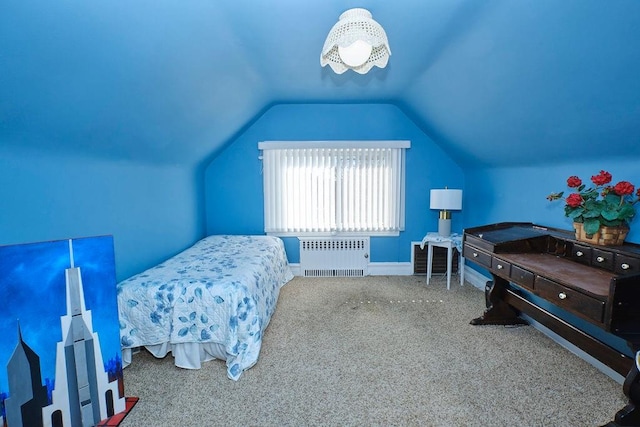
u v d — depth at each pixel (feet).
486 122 7.93
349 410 5.05
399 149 11.90
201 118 8.18
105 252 4.91
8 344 3.92
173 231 9.48
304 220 12.18
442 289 10.75
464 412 4.97
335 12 5.47
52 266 4.33
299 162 11.94
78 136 5.23
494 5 4.75
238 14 5.39
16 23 3.07
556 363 6.26
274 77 8.66
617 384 5.58
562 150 6.79
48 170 5.07
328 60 5.32
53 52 3.61
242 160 12.09
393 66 7.80
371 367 6.19
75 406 4.54
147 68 5.07
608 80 4.44
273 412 5.02
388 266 12.47
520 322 8.01
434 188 12.19
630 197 5.62
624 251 5.16
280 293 10.43
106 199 6.48
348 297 10.03
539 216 8.13
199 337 6.23
